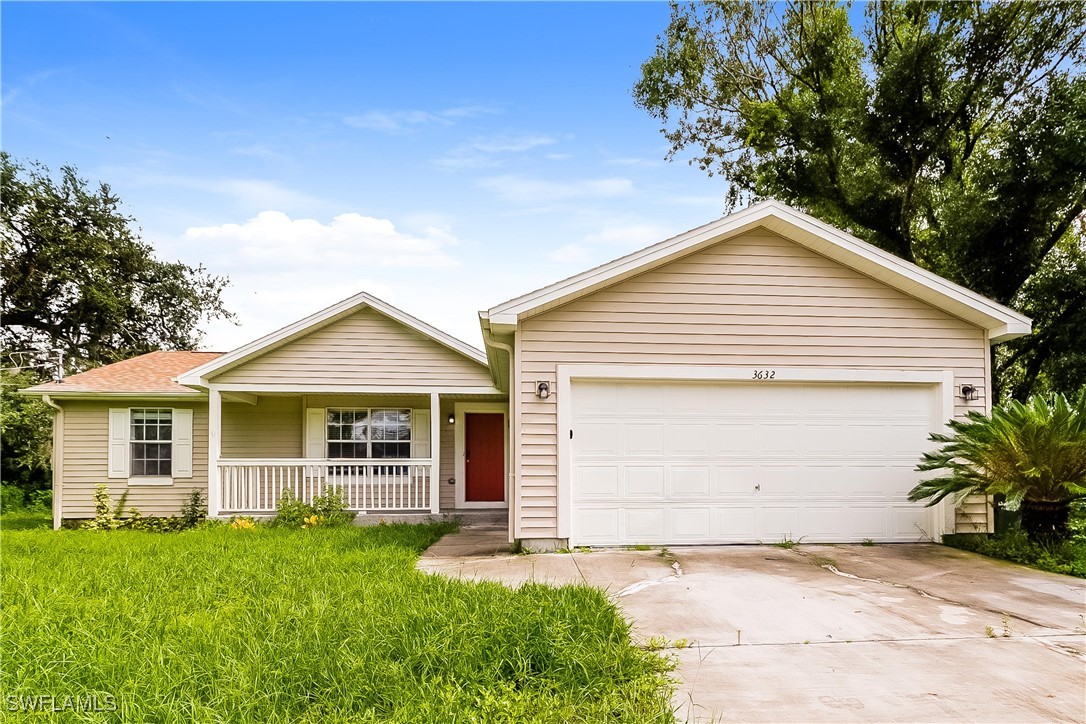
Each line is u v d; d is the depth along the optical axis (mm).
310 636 4531
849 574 7383
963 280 15727
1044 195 13922
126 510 14312
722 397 9445
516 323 8844
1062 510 8523
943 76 16234
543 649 4207
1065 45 15531
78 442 14523
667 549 8969
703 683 4125
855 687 4062
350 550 8711
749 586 6754
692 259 9438
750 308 9461
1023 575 7379
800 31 19359
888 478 9539
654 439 9289
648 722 3412
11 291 25453
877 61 18984
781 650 4773
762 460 9414
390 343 14055
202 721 3346
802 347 9484
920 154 16922
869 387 9625
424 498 13984
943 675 4273
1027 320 9125
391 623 4684
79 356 26828
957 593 6508
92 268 25859
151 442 14688
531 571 7500
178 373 15695
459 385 14008
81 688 3727
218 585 6438
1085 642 4980
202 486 14664
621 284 9328
